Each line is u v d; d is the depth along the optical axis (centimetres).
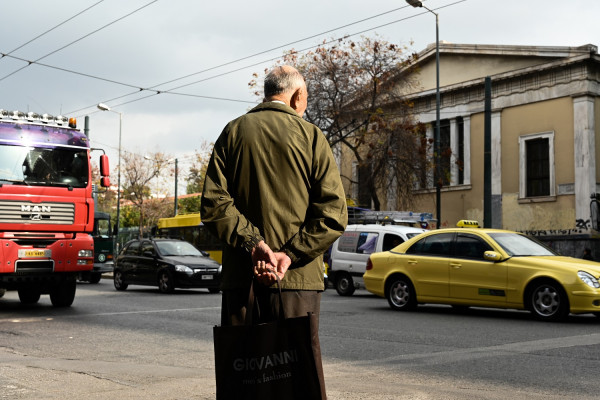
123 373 652
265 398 258
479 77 3294
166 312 1338
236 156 297
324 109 3084
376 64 3052
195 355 795
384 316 1241
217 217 285
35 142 1362
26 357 773
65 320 1193
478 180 3284
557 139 2978
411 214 2375
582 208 2869
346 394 543
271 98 313
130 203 6228
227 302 295
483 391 564
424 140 3025
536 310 1164
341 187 298
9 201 1315
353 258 1838
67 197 1383
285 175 293
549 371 666
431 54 3494
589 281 1110
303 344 263
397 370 676
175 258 1948
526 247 1254
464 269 1255
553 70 2998
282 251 284
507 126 3175
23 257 1321
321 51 3077
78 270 1393
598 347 831
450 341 900
